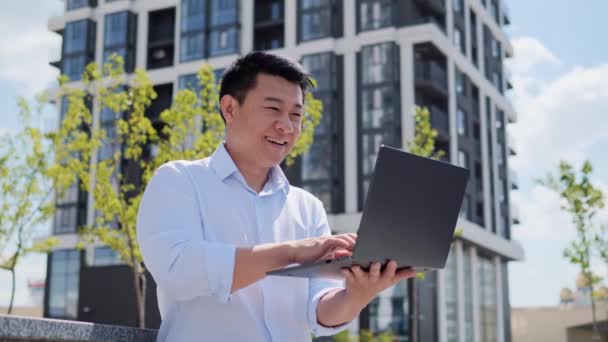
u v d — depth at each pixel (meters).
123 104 15.27
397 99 29.95
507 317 38.72
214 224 2.25
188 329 2.18
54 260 33.34
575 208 18.30
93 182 16.08
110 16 34.91
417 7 32.03
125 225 14.89
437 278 30.05
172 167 2.27
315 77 30.56
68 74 34.47
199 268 2.02
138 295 14.74
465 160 33.53
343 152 30.00
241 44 32.34
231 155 2.38
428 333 28.83
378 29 30.61
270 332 2.24
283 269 2.06
